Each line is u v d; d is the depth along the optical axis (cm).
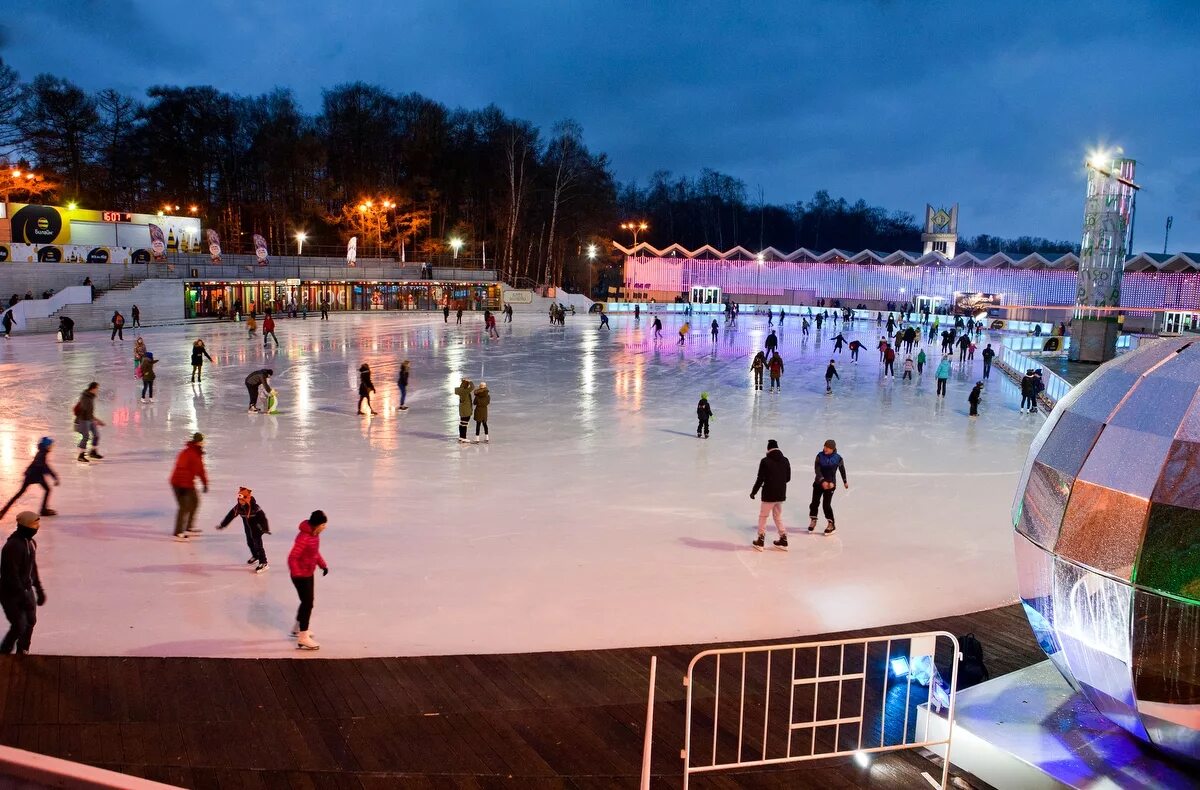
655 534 1142
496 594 910
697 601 905
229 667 707
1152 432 502
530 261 8112
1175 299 6044
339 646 770
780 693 696
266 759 569
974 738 584
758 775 577
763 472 1072
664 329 5256
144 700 643
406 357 3303
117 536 1076
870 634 824
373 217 7025
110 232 4931
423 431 1847
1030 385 2294
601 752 596
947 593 948
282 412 2047
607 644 790
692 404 2312
